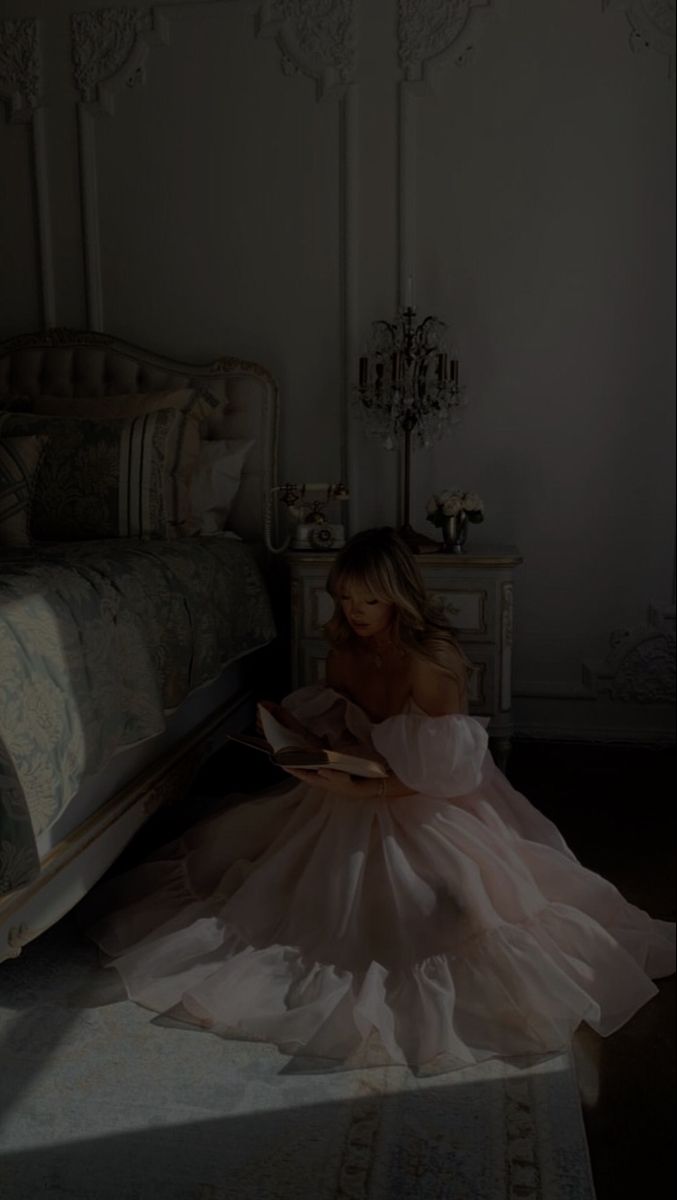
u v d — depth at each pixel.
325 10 3.90
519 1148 1.56
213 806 3.27
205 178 4.10
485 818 2.27
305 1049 1.82
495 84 3.85
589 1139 1.62
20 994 2.05
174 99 4.07
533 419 4.00
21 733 1.79
